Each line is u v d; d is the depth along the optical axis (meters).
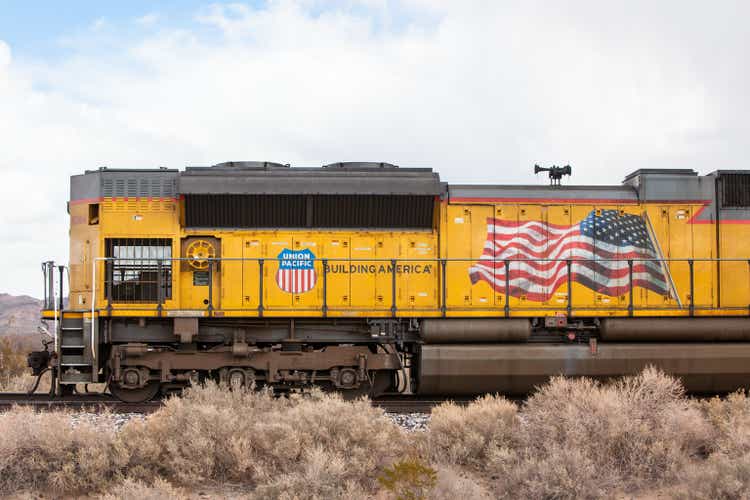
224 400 10.80
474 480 8.77
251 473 8.71
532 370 12.95
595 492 8.07
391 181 13.25
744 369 13.19
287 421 9.39
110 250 13.16
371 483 8.41
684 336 13.44
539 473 8.23
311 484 7.75
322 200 13.29
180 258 13.05
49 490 8.23
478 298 13.52
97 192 13.19
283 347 13.26
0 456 8.29
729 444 9.21
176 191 12.81
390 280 13.43
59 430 8.82
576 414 9.73
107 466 8.43
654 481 8.76
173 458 8.76
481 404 10.81
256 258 13.18
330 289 13.34
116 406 12.38
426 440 9.79
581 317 13.52
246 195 13.09
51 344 13.30
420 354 12.94
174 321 12.78
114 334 13.00
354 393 13.36
